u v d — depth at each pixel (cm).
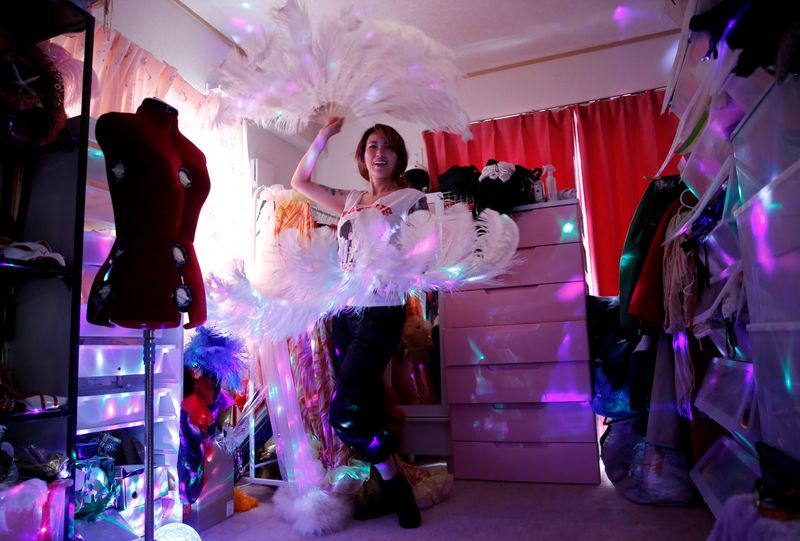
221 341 201
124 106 209
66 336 147
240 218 257
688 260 180
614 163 327
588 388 233
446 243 178
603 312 255
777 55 86
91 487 157
